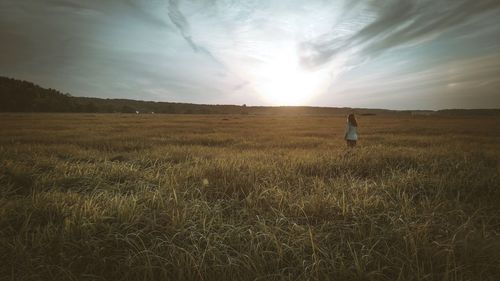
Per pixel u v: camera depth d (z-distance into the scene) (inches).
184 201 235.9
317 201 235.1
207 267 154.2
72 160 451.8
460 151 543.5
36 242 170.9
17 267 154.1
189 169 351.9
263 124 1836.9
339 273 149.0
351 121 596.4
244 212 222.4
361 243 173.6
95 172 339.3
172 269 157.0
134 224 194.2
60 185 292.0
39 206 217.5
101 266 158.7
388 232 184.1
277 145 711.7
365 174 383.2
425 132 1173.7
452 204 241.9
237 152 556.4
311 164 401.4
